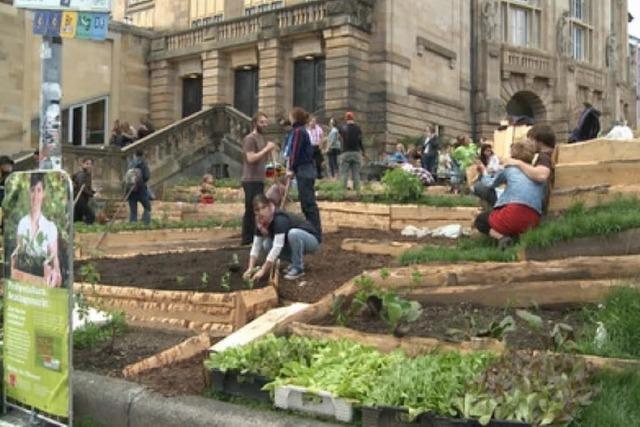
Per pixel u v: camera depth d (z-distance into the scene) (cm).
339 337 555
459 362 457
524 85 3428
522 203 774
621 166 785
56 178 497
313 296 741
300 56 2617
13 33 2611
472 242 848
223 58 2861
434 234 1170
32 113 2677
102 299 739
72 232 489
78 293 679
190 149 2483
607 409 394
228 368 495
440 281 657
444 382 425
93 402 518
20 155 2417
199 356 586
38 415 520
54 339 500
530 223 775
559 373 418
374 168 2223
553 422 379
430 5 2880
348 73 2456
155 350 638
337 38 2481
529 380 404
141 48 3120
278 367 493
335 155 2117
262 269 764
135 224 1462
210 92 2869
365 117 2545
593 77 3875
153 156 2334
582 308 599
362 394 438
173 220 1645
